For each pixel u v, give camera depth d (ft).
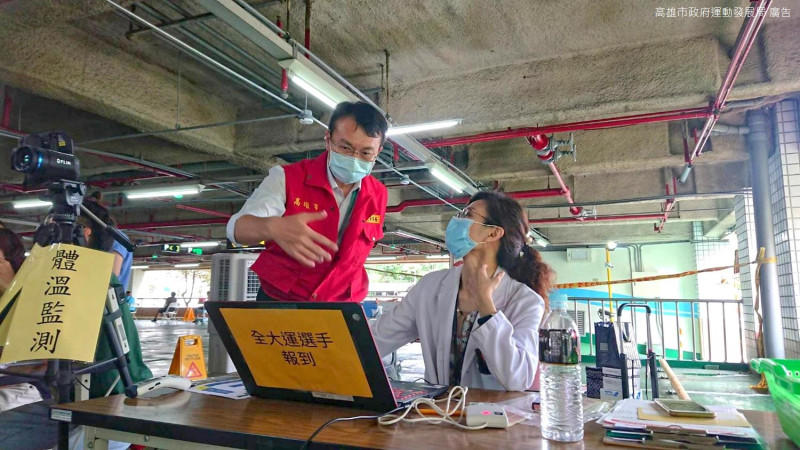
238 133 20.76
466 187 22.67
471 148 23.71
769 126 18.17
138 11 13.76
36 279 3.77
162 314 74.13
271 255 6.45
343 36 14.92
